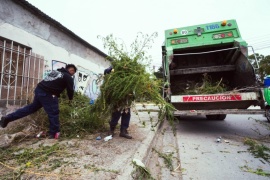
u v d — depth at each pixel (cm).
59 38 620
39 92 327
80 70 766
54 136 333
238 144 351
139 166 209
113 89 312
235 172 230
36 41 505
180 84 584
